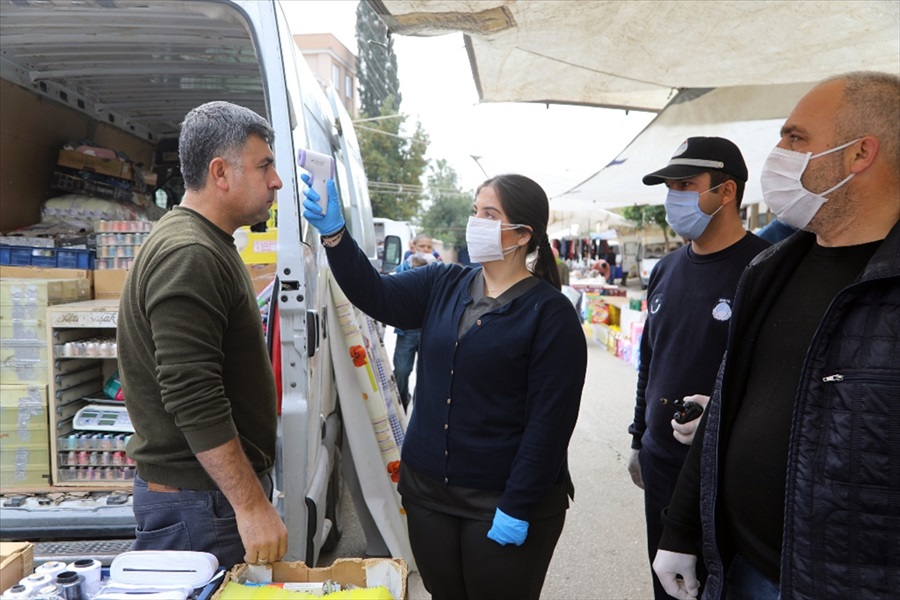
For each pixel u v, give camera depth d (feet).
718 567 5.41
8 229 11.84
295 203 8.26
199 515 6.25
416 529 7.30
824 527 4.31
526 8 9.77
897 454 4.05
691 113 16.70
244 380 6.56
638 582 11.60
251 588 5.31
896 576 4.08
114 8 9.15
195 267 5.84
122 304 6.28
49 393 9.53
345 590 5.41
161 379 5.72
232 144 6.32
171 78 12.84
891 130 4.62
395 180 114.73
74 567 5.30
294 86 9.18
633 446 9.35
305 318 8.16
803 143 4.86
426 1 9.29
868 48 11.53
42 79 12.35
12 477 9.46
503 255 7.08
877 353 4.18
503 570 6.82
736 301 5.43
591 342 43.39
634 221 68.74
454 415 6.95
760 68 13.00
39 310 9.53
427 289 7.85
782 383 5.02
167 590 5.10
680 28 10.96
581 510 14.79
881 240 4.76
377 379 11.66
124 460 9.55
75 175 13.29
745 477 5.13
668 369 7.95
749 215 44.19
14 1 8.94
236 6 8.41
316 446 9.27
